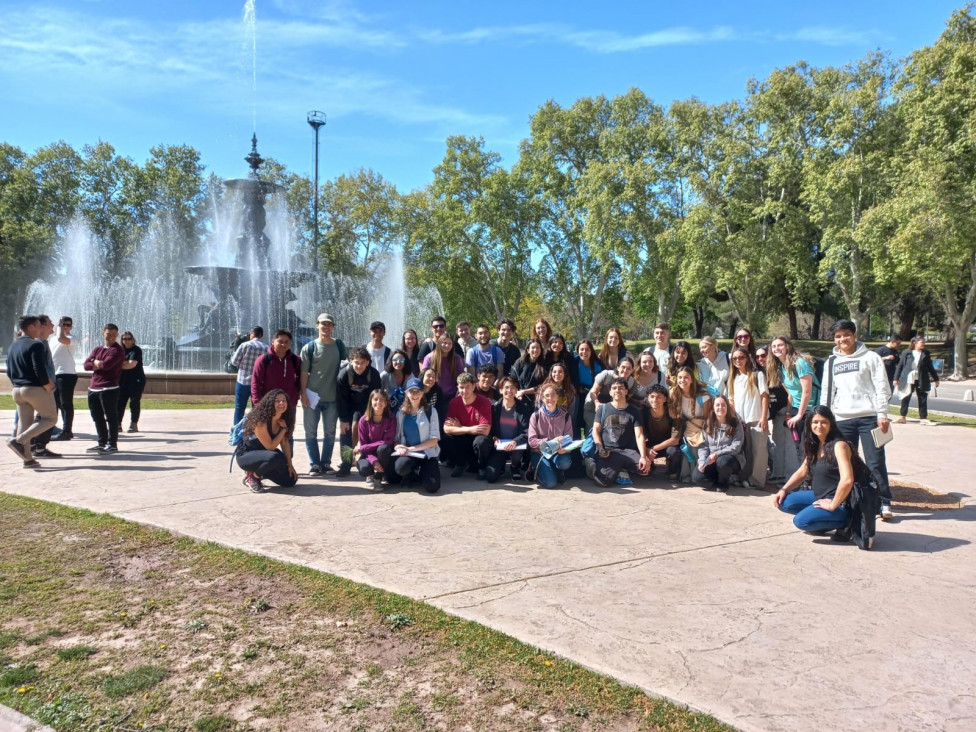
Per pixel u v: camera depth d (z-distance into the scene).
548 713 2.89
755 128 37.72
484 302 51.72
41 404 7.99
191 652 3.45
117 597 4.12
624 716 2.86
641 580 4.41
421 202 49.91
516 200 46.00
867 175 31.22
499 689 3.08
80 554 4.88
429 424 7.08
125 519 5.67
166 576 4.48
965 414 16.98
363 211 48.72
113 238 49.16
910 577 4.52
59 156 47.44
